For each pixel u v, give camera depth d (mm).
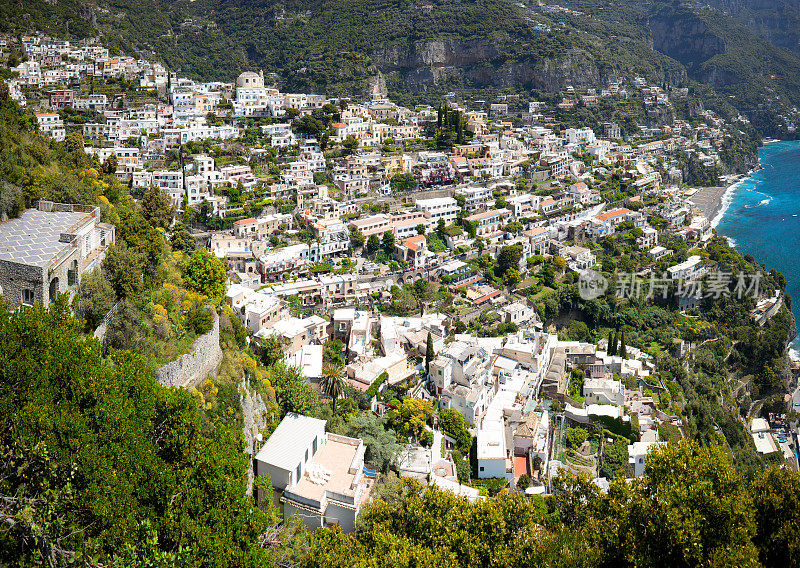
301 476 91500
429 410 136375
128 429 64312
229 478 69125
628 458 150125
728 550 67188
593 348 193000
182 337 93875
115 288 91062
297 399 110188
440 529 80625
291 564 75500
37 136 131375
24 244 85562
